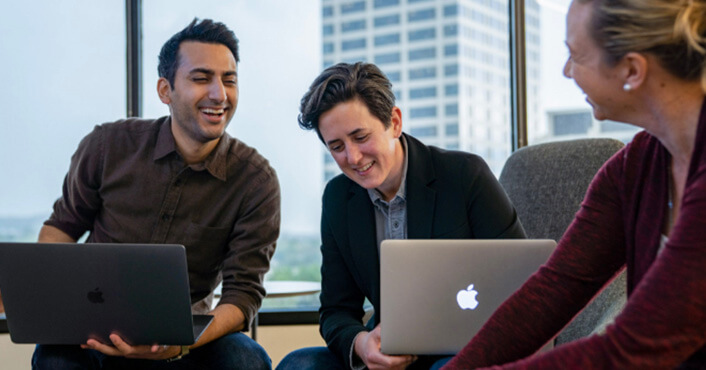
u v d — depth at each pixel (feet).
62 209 6.68
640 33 2.93
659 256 2.88
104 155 6.50
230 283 6.29
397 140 5.69
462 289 4.67
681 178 3.26
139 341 5.01
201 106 6.17
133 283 4.76
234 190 6.51
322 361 5.41
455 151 5.92
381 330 4.74
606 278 3.89
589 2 3.15
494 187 5.65
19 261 4.81
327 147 5.33
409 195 5.57
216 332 5.77
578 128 9.64
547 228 6.37
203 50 6.15
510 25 9.82
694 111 3.01
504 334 3.83
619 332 2.84
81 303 4.89
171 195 6.40
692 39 2.81
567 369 2.89
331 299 5.87
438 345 4.73
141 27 9.64
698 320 2.72
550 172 6.48
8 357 9.14
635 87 3.06
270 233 6.54
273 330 9.70
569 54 3.43
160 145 6.40
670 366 2.78
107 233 6.48
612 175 3.78
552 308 3.84
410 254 4.67
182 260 4.66
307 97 5.25
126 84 9.60
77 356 5.39
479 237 5.51
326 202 5.96
